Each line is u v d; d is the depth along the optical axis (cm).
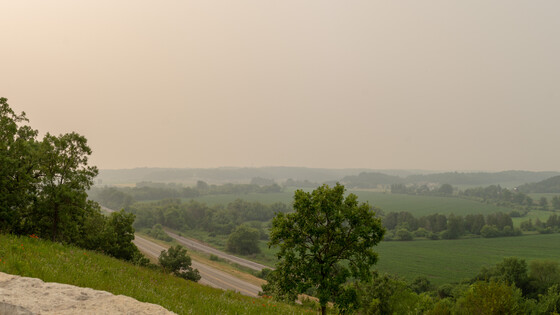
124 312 581
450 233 19875
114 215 5044
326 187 2280
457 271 12975
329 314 2381
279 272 2286
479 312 2409
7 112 2816
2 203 2630
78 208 2864
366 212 2242
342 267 2245
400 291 4031
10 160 2622
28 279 709
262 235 19162
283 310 1597
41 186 2777
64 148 2697
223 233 19825
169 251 7544
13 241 1575
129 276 1620
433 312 2959
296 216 2212
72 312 557
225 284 9025
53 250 1622
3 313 558
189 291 1639
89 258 1766
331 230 2222
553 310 4997
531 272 8269
